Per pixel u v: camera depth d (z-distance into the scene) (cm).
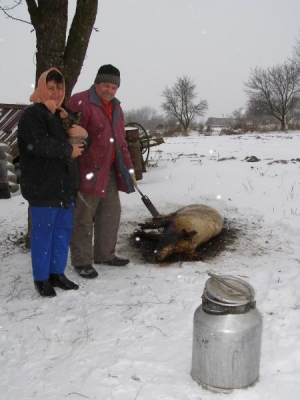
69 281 332
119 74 340
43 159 298
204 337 202
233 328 198
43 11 384
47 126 298
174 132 3125
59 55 393
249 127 3155
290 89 3903
